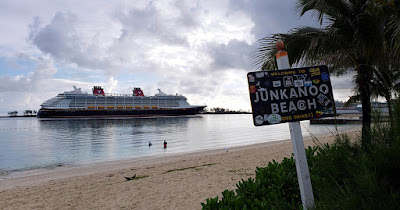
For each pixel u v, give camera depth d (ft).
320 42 16.38
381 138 6.72
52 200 23.43
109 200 22.45
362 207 4.92
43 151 82.33
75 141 115.65
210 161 39.99
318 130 124.06
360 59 18.29
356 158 6.77
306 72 7.47
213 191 23.08
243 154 45.09
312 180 8.16
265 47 16.53
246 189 8.74
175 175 30.58
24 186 30.63
